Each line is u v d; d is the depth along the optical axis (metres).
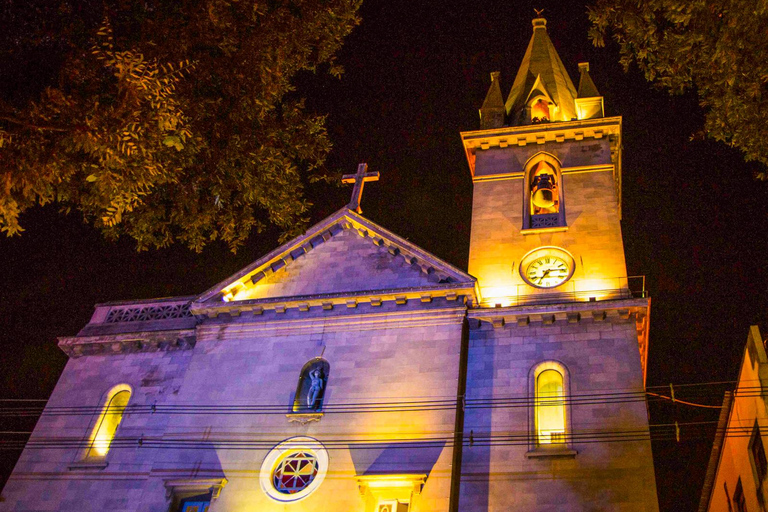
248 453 26.98
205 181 20.62
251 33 19.78
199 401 28.97
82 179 18.78
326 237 33.00
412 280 30.52
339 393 27.80
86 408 30.84
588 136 35.53
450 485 24.31
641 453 24.25
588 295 29.67
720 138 20.02
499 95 39.34
